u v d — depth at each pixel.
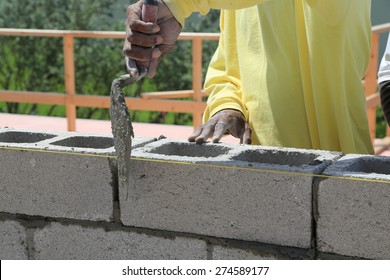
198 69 6.37
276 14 3.07
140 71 2.51
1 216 3.01
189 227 2.71
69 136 3.10
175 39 2.55
